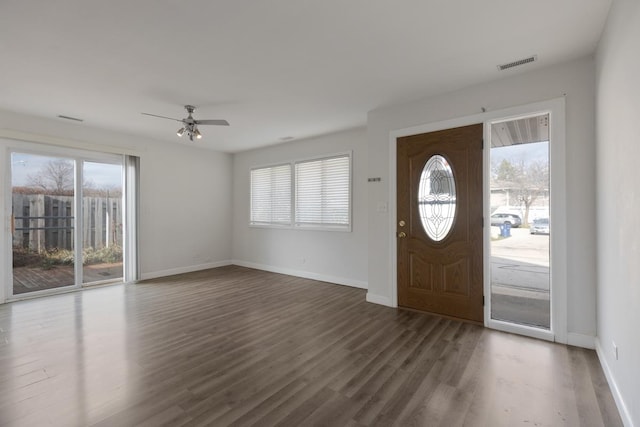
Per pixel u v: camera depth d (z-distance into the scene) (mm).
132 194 5266
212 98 3650
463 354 2652
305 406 1941
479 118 3287
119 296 4438
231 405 1946
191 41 2447
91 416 1826
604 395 2057
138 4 1987
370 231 4168
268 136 5457
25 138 4180
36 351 2682
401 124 3861
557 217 2842
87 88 3342
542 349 2738
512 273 5867
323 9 2062
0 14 2062
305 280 5488
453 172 3484
